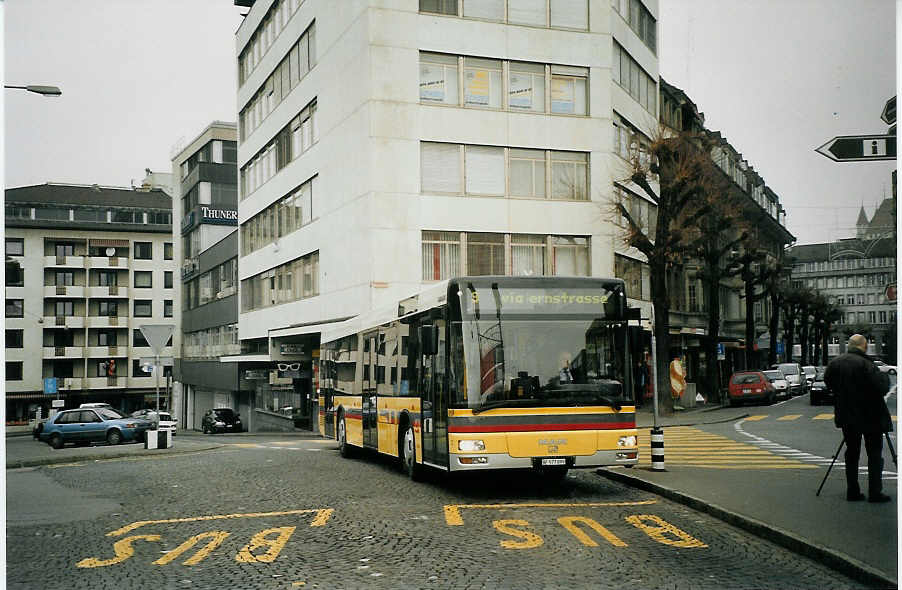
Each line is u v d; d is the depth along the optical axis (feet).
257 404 181.68
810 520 32.01
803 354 265.75
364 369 62.18
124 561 28.68
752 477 46.19
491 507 38.93
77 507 41.81
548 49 116.98
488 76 114.83
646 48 139.74
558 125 117.08
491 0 115.14
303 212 133.08
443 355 43.14
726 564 26.84
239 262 171.01
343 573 26.03
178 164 249.14
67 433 127.03
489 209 113.60
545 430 41.27
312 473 54.60
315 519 35.96
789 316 240.94
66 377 296.92
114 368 302.66
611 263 118.62
